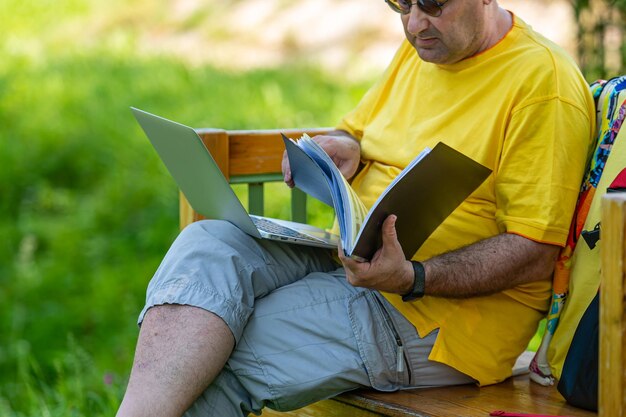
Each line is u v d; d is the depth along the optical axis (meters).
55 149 14.55
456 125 4.35
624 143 4.08
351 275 3.91
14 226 12.81
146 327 3.92
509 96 4.19
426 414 3.92
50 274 11.25
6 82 17.70
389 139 4.64
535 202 4.07
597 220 4.05
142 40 21.02
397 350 4.16
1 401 7.57
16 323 10.09
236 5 21.55
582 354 3.92
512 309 4.29
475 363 4.22
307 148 4.05
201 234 4.21
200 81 16.78
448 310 4.21
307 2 20.22
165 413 3.79
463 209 4.27
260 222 4.46
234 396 4.07
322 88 15.57
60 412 6.69
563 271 4.24
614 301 3.26
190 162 4.22
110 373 7.27
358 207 3.96
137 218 12.68
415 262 3.98
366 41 17.67
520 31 4.34
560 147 4.08
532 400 4.10
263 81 16.36
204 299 3.93
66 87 17.23
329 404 4.33
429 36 4.27
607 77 7.09
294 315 4.12
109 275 11.11
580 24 7.08
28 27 22.69
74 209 13.16
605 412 3.32
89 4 23.67
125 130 14.89
